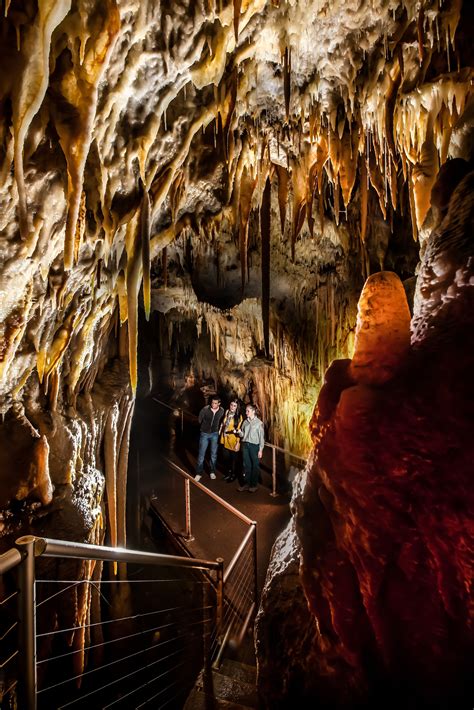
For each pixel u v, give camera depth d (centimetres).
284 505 641
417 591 165
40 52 198
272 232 607
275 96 378
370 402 172
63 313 364
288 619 231
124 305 400
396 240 581
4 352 310
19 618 150
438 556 157
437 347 170
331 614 192
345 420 176
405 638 169
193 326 1080
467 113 314
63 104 235
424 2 289
